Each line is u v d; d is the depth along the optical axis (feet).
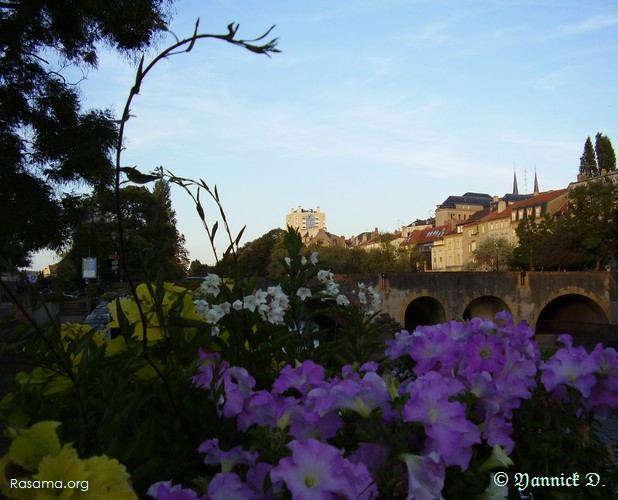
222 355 6.98
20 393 5.64
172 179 5.97
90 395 5.96
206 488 4.54
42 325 5.62
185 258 112.88
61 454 3.67
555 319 197.88
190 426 5.71
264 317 6.57
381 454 4.56
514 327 7.06
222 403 5.47
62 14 39.42
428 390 4.61
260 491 4.55
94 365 5.71
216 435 5.64
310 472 4.09
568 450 5.90
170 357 6.87
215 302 6.89
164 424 5.60
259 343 6.80
